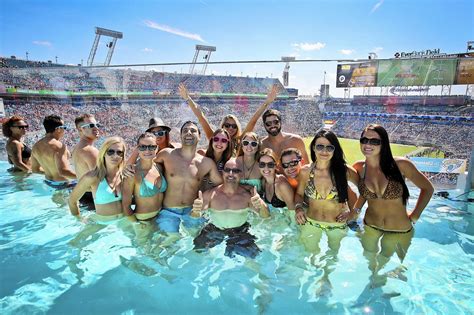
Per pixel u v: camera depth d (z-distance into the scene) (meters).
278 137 5.35
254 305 2.72
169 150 4.54
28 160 6.97
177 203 4.33
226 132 4.78
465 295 2.80
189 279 3.11
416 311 2.60
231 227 4.11
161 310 2.64
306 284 3.03
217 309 2.66
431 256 3.48
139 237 3.88
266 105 6.10
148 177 4.07
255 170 4.66
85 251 3.59
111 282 3.02
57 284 2.97
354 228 4.09
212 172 4.62
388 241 3.74
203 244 3.75
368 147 3.51
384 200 3.72
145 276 3.14
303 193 4.18
